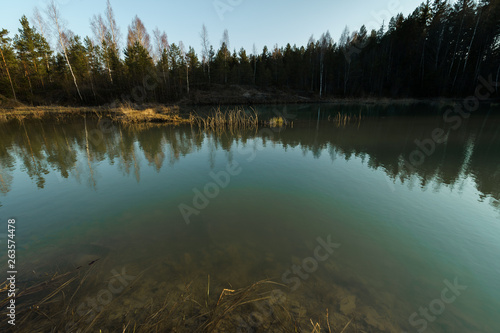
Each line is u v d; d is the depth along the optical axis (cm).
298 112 2502
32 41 3269
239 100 3603
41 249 342
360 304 248
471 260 319
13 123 1861
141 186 598
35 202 506
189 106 3275
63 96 3253
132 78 3108
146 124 1855
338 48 4138
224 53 4231
